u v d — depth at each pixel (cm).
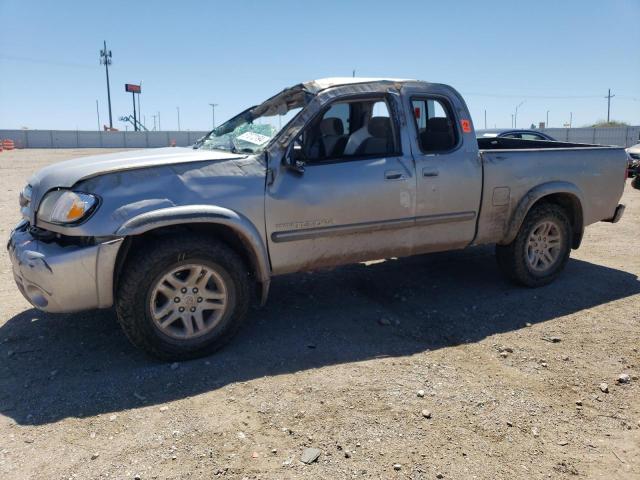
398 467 271
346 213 434
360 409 322
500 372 374
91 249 354
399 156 457
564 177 539
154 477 263
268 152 411
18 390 346
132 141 6462
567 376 370
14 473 266
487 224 506
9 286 548
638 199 1205
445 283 567
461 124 488
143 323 366
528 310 490
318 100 431
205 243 378
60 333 433
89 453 282
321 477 263
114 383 353
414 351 406
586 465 277
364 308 494
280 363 383
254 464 273
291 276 585
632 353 404
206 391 344
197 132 6675
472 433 301
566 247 553
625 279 577
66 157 3338
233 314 396
